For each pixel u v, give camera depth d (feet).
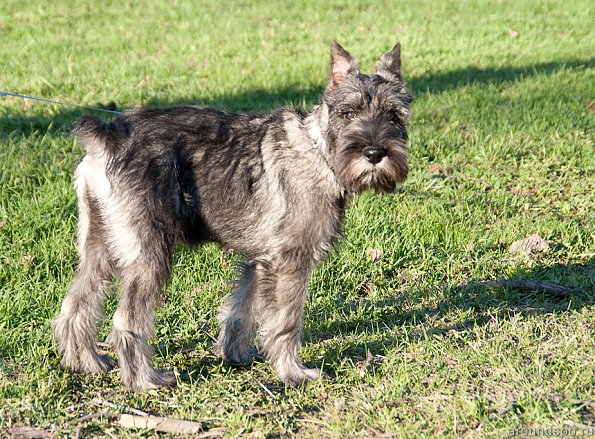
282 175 28.40
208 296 35.14
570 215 43.88
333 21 94.53
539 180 47.80
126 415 25.79
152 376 28.17
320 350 31.45
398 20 95.96
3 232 38.32
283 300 28.66
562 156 50.90
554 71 72.74
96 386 28.14
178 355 30.81
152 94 60.59
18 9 90.17
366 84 29.30
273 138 28.99
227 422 25.54
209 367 30.14
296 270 28.53
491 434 24.41
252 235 28.71
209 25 89.10
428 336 31.94
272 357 29.17
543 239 40.68
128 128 27.84
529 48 84.43
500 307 34.68
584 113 59.31
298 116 29.50
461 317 33.88
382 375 28.86
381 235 40.52
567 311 33.99
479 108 60.80
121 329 27.40
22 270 35.55
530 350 30.40
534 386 27.25
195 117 28.84
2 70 65.00
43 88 60.39
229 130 28.89
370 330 33.27
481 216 43.24
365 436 24.85
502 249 40.78
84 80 63.41
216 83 65.26
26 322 31.89
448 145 52.16
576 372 28.07
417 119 57.41
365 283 37.52
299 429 25.45
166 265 27.61
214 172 28.35
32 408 25.93
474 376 28.58
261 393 27.96
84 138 27.22
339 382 28.66
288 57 76.23
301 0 105.70
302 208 28.19
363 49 80.43
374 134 28.32
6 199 41.22
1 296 33.37
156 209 27.14
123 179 27.07
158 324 32.96
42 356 29.48
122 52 74.74
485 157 50.55
